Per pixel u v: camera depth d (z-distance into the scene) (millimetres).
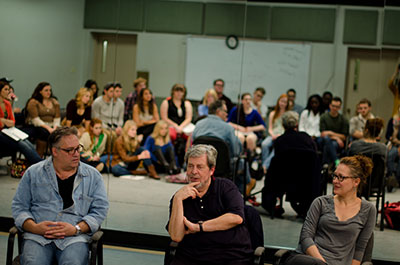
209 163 3129
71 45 5145
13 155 5133
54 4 5117
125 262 4059
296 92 4852
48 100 5148
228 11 4996
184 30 5098
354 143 4691
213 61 5066
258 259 2867
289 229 4758
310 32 4781
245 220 3168
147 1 5094
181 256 3098
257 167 4953
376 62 4613
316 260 2887
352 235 3135
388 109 4602
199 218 3146
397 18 4527
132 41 5137
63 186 3266
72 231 3111
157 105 5176
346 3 4652
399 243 4445
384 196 4629
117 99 5145
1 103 5094
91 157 5090
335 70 4734
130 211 5023
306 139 4789
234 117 5012
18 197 3215
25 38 5160
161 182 5109
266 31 4902
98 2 5098
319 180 4781
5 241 4363
